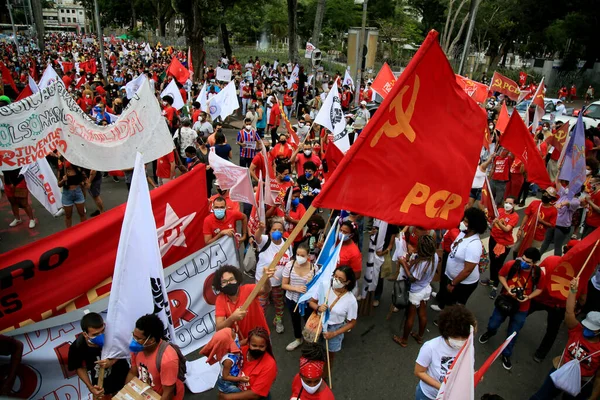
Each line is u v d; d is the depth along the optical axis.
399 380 5.32
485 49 49.41
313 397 3.55
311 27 55.88
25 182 8.55
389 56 46.88
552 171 12.09
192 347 5.31
